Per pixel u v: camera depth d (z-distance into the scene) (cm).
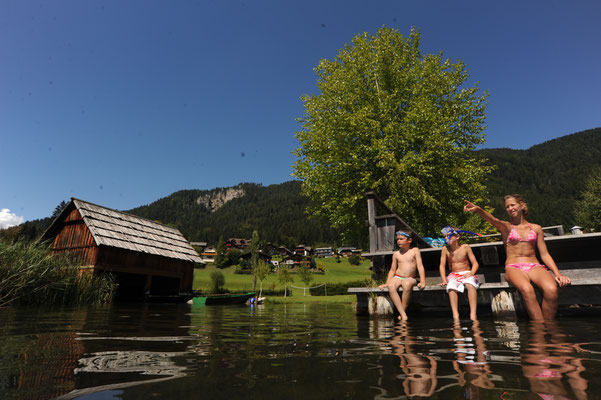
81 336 230
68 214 1659
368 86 1700
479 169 1519
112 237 1594
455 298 416
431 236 1602
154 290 1900
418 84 1612
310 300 2009
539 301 410
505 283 427
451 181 1482
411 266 479
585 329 261
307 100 1853
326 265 9012
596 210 2753
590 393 95
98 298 965
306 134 1722
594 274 440
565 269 462
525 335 228
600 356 151
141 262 1694
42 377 114
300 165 1703
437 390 99
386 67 1677
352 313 642
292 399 90
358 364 140
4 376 115
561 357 149
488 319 378
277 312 709
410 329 287
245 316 539
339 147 1583
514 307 392
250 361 147
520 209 408
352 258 9519
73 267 982
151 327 307
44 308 630
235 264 8750
